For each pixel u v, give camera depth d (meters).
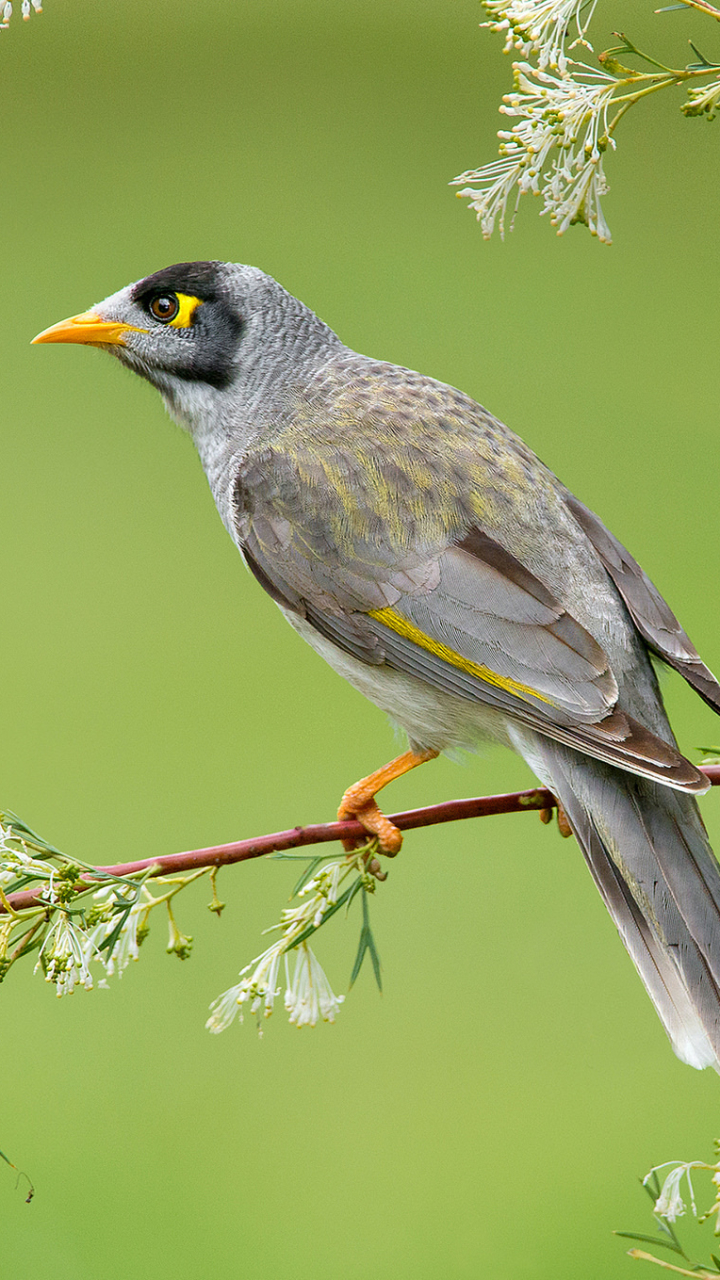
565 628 8.52
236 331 10.34
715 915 7.77
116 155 32.31
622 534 20.36
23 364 26.03
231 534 9.97
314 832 7.88
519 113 7.16
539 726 8.37
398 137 32.62
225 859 7.42
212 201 29.80
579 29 7.10
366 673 9.27
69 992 6.89
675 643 8.71
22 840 7.02
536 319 25.20
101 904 7.03
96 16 41.34
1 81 37.28
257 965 7.29
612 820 8.09
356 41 39.22
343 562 9.16
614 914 7.93
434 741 9.27
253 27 40.34
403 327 25.28
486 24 7.12
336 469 9.37
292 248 27.69
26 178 31.25
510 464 9.19
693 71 6.99
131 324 10.60
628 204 29.36
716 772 8.41
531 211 28.27
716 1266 6.16
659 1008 7.63
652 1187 6.34
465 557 8.83
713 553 19.92
